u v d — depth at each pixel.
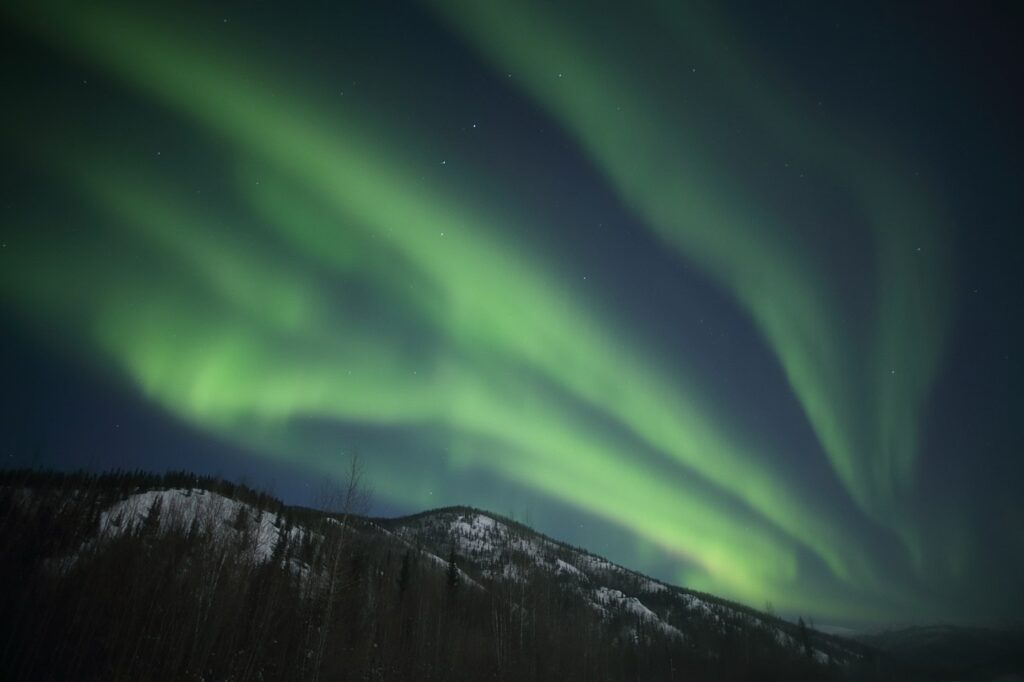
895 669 162.12
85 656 40.03
